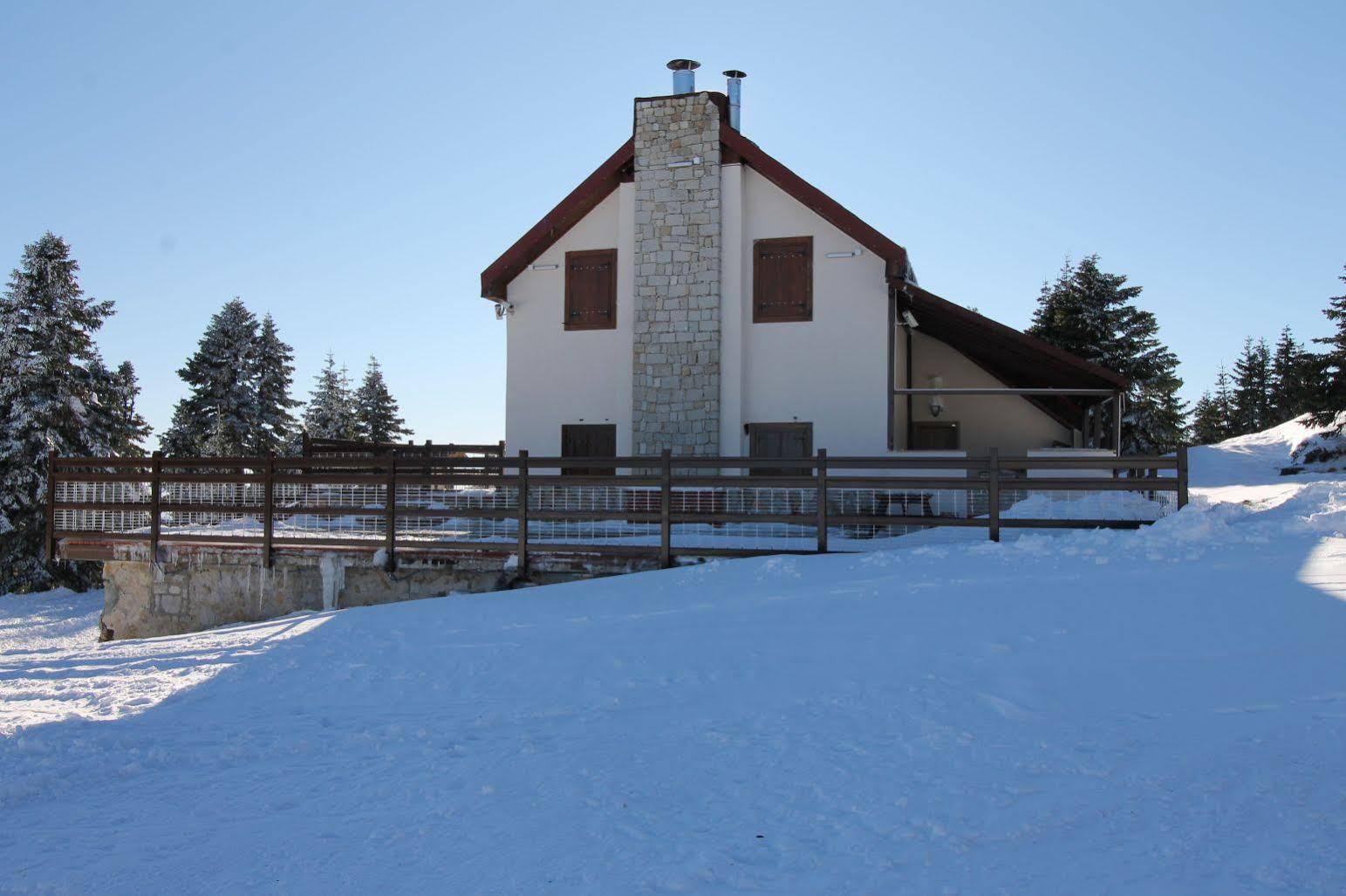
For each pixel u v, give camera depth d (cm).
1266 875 406
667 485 1288
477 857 471
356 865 468
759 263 1817
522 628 1005
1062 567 991
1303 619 753
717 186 1805
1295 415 7350
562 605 1092
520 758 624
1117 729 591
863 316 1766
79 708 835
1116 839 450
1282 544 1019
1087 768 537
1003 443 2212
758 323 1812
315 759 650
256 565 1473
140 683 920
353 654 967
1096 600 854
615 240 1905
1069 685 679
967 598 904
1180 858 427
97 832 524
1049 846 448
